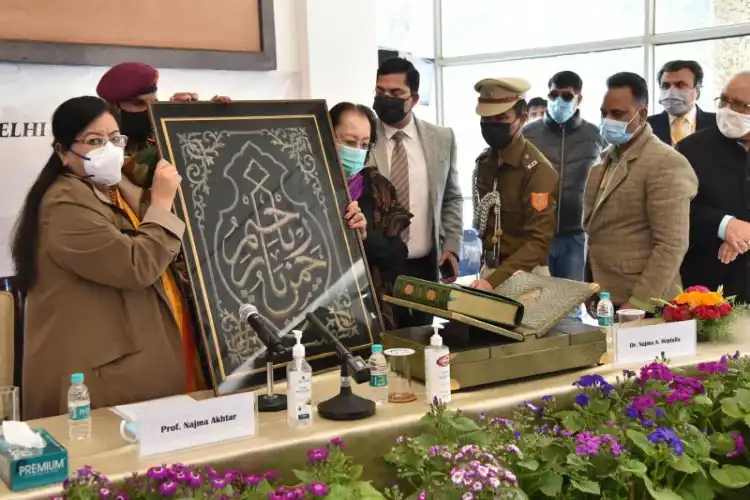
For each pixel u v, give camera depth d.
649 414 1.80
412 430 1.74
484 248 3.13
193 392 2.03
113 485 1.44
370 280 2.27
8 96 3.02
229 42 3.57
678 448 1.65
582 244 4.39
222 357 1.97
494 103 2.92
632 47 4.96
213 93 3.56
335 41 3.92
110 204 2.03
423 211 3.16
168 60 3.36
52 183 2.00
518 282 2.26
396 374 2.02
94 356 2.00
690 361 2.14
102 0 3.19
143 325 2.04
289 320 2.09
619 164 2.91
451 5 5.82
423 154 3.18
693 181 2.81
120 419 1.82
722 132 3.04
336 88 3.95
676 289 2.86
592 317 3.01
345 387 1.79
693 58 4.71
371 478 1.71
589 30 5.16
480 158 3.18
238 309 2.02
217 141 2.15
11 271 3.04
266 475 1.54
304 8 3.82
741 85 2.96
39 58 3.02
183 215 2.03
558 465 1.65
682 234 2.77
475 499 1.41
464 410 1.78
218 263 2.04
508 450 1.58
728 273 3.09
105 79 2.32
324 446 1.64
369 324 2.22
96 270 1.93
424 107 5.91
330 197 2.28
